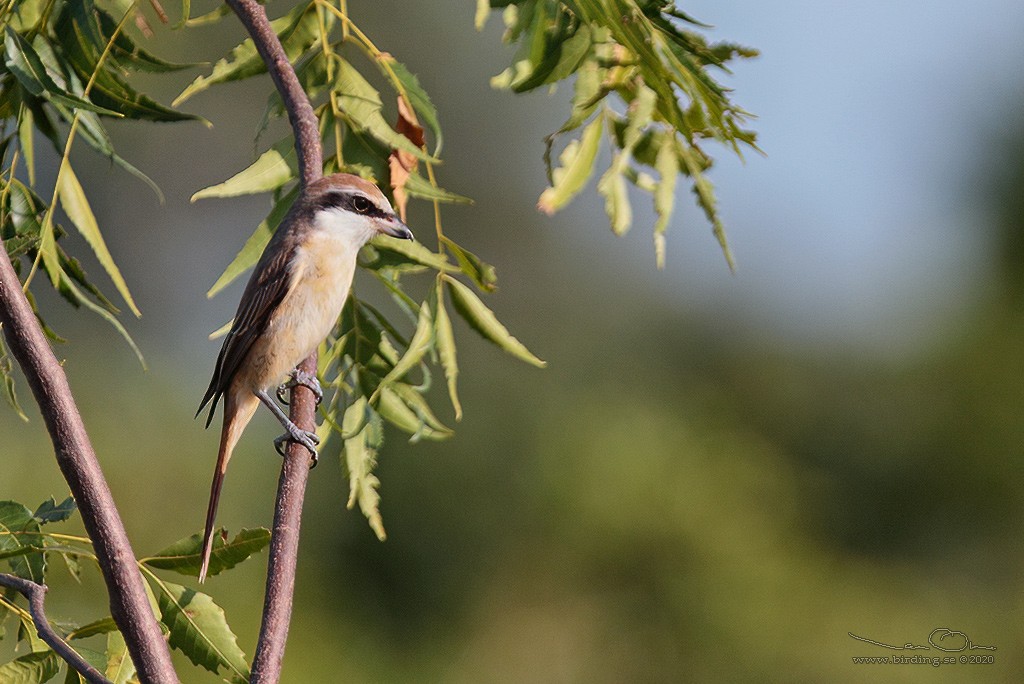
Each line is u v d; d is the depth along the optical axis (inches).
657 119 220.1
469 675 526.6
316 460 206.1
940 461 613.9
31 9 201.0
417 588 535.8
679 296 689.6
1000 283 616.4
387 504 540.4
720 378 657.0
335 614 516.4
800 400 645.3
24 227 199.5
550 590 555.8
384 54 225.3
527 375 601.6
